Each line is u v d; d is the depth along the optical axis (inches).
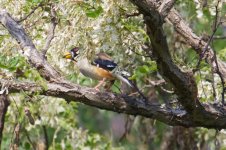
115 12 414.0
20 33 410.9
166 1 365.7
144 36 447.2
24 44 409.1
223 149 594.2
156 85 570.9
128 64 462.0
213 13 532.1
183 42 611.2
